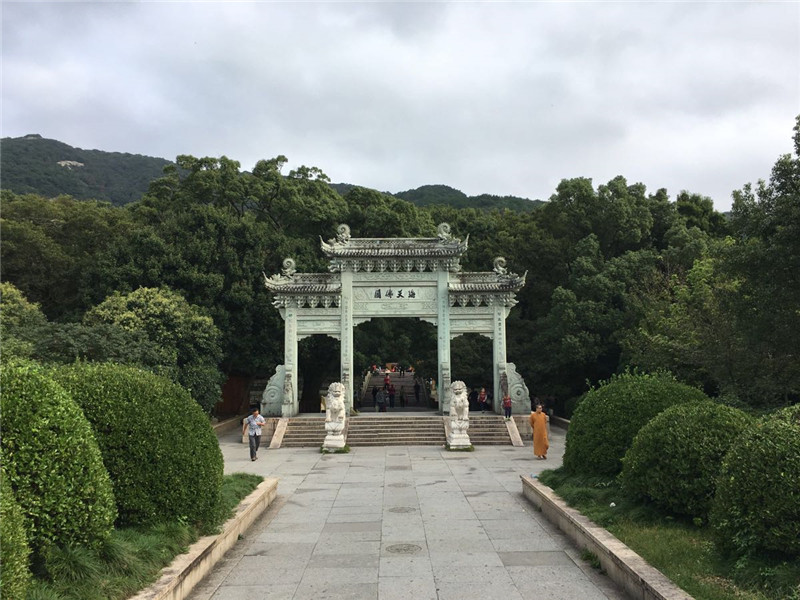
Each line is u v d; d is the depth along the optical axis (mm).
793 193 18078
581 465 13398
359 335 37344
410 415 29266
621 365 30938
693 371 23969
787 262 17469
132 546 8227
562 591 8508
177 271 32875
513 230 43344
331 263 30500
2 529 5746
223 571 9609
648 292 32719
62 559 7020
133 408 9688
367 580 9109
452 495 15547
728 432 10016
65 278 37125
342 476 18750
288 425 27828
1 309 27109
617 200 38188
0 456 6816
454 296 30391
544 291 40062
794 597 6703
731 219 19609
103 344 23250
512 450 24672
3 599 5547
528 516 13070
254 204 42625
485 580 9016
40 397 7488
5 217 37938
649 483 10273
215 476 10750
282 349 35406
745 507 7973
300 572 9531
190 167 42031
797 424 8430
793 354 19047
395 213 41562
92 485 7609
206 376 28656
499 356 30312
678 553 8531
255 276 35219
